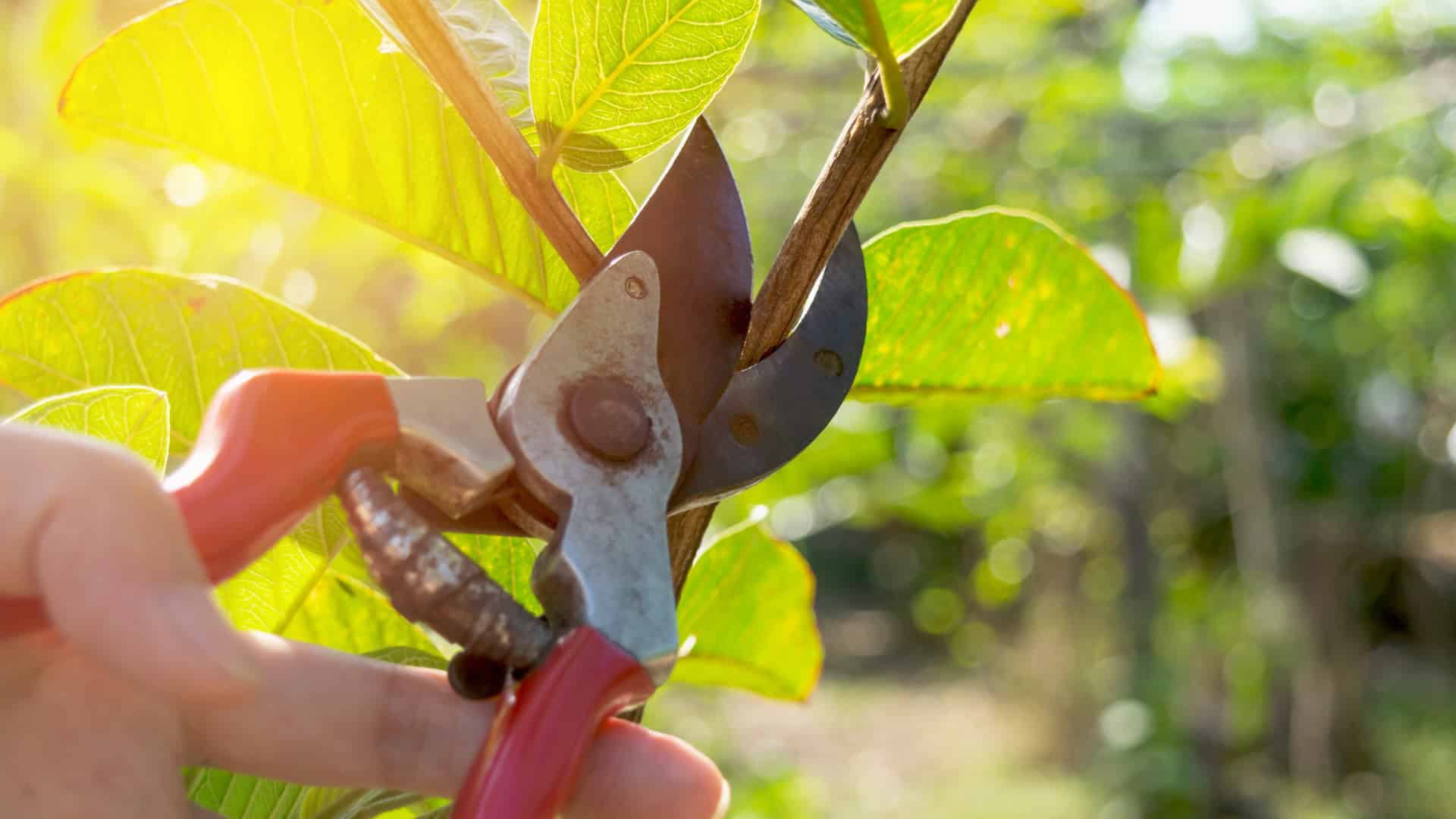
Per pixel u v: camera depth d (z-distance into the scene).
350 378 0.36
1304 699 3.53
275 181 0.44
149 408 0.40
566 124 0.41
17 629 0.33
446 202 0.44
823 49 2.06
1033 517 3.42
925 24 0.39
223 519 0.34
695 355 0.40
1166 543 3.93
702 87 0.40
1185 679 3.59
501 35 0.44
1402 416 3.78
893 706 4.59
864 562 6.66
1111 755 3.43
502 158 0.39
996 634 4.81
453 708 0.39
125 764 0.36
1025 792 3.53
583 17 0.40
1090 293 0.48
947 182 2.32
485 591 0.36
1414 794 3.54
